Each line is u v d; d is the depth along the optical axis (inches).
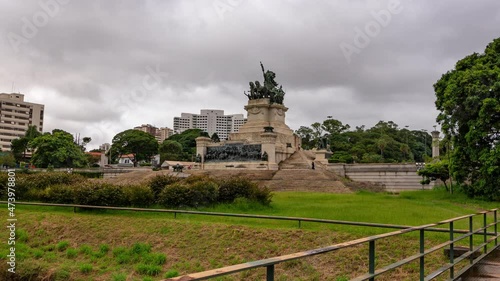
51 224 1056.2
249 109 3147.1
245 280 721.0
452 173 1739.7
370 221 916.0
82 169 3560.5
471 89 1565.0
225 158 2859.3
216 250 838.5
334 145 4889.3
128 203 1207.6
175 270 770.8
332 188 2001.7
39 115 7012.8
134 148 4889.3
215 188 1258.0
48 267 824.3
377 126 5585.6
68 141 4072.3
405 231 339.9
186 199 1217.4
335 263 722.2
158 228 962.7
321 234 832.3
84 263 843.4
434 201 1521.9
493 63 1697.8
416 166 2544.3
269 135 2684.5
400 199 1531.7
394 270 659.4
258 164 2650.1
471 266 495.5
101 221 1044.5
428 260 671.1
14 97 6840.6
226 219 1022.4
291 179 2214.6
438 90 1856.5
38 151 3966.5
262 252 802.8
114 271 800.3
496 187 1568.7
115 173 3481.8
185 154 5246.1
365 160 4178.2
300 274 714.2
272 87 3159.5
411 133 5743.1
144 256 842.8
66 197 1238.9
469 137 1604.3
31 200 1331.2
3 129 6545.3
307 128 5393.7
